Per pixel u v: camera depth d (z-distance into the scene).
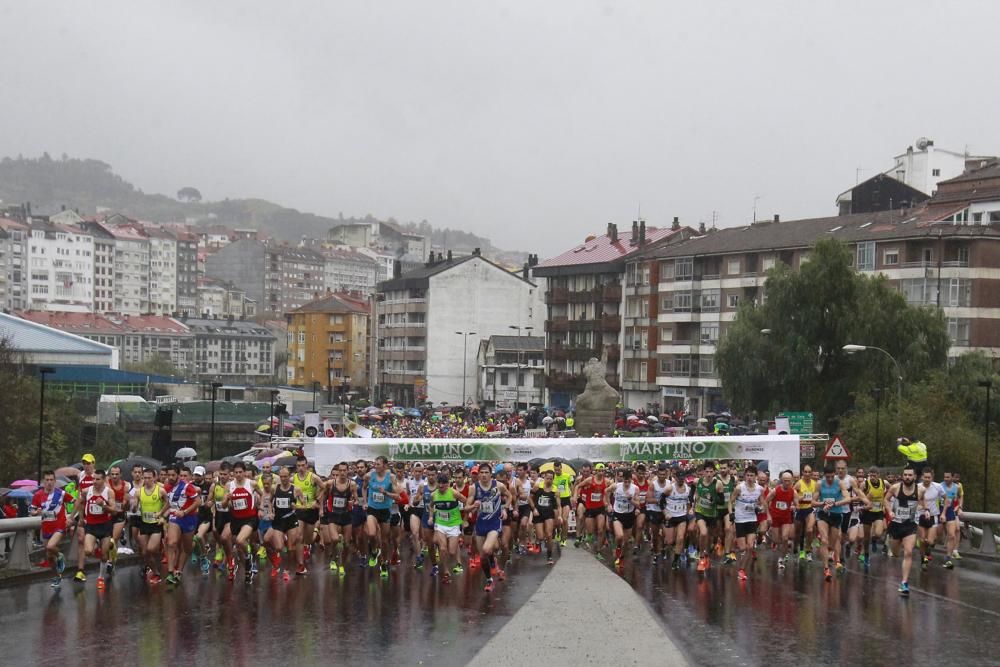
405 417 106.44
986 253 84.69
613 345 120.00
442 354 153.38
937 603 20.94
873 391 69.12
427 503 26.33
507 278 155.25
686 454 41.69
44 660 15.59
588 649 16.16
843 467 24.64
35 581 23.56
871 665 15.48
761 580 24.36
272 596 21.48
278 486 23.89
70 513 23.50
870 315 70.19
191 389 120.50
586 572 25.33
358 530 26.12
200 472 24.02
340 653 16.14
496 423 84.25
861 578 24.78
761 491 24.39
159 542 22.80
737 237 106.69
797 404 73.38
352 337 188.38
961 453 53.69
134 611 19.64
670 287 110.81
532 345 146.50
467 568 26.48
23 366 89.50
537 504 28.97
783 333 73.88
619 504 27.59
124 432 86.19
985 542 30.33
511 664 15.20
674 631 17.91
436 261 165.75
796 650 16.44
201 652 16.17
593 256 126.06
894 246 88.00
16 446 64.75
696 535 27.91
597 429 71.56
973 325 84.56
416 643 16.88
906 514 21.89
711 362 106.06
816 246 73.56
